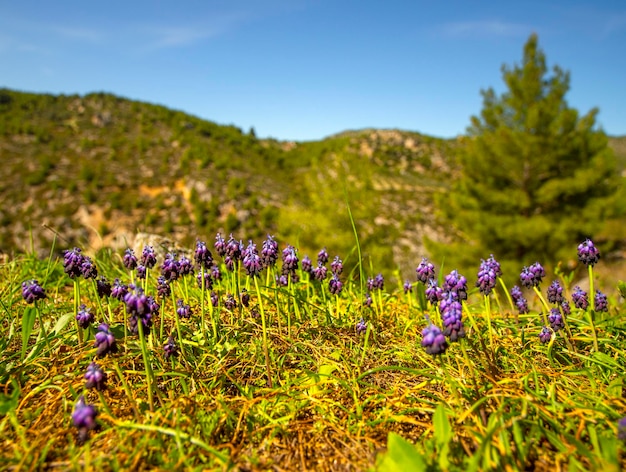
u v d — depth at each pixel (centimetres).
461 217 1864
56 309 377
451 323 223
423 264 333
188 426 218
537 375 266
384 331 357
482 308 444
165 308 386
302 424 230
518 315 370
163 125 14138
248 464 201
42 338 295
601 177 1722
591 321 301
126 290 289
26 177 8938
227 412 228
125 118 14312
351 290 446
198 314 370
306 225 1828
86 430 192
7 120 12350
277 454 211
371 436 222
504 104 1961
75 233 7350
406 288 446
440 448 193
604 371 282
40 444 204
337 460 205
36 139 11194
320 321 365
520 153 1773
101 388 212
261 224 7656
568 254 1625
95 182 8756
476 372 271
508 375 270
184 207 8406
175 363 285
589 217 1684
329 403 247
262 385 270
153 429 199
